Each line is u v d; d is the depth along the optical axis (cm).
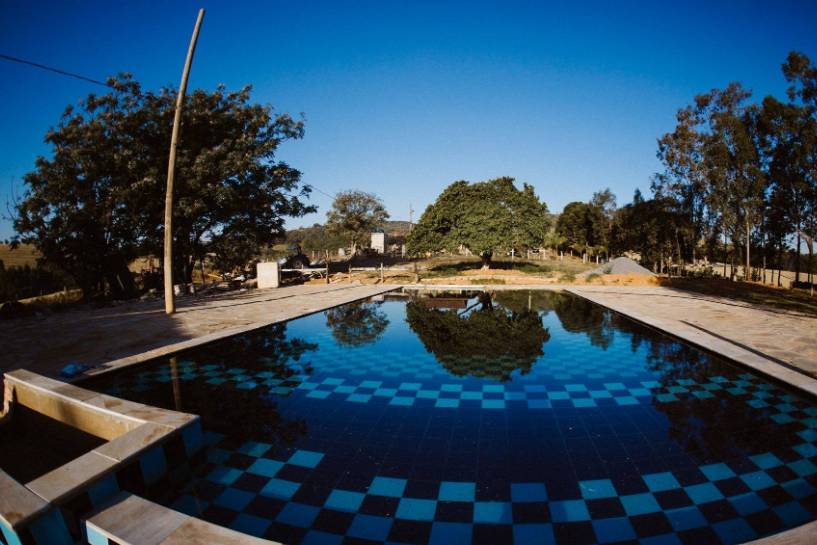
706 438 373
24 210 1309
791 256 2652
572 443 367
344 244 4141
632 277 1980
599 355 672
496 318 1054
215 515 273
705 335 741
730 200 1980
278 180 1784
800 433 380
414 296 1537
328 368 604
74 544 240
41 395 408
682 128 2098
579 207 4241
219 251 1844
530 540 246
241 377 559
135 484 284
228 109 1673
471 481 309
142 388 514
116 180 1388
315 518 270
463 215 2367
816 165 1498
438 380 549
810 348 633
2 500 230
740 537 248
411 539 249
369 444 368
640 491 294
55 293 1630
